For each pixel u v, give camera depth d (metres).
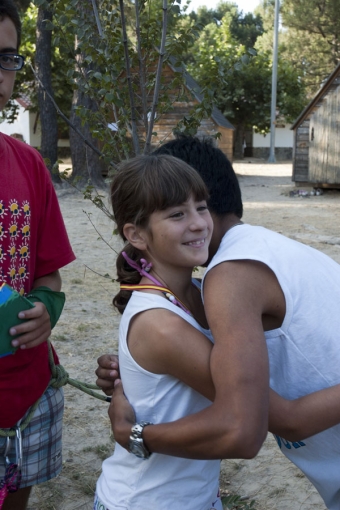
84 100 15.28
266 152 42.62
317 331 1.73
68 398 4.59
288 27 43.28
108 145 3.69
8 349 2.10
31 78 23.80
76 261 9.01
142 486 1.84
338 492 1.95
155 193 1.68
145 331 1.70
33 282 2.44
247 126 39.03
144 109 3.66
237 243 1.75
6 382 2.23
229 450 1.51
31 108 26.03
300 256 1.77
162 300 1.72
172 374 1.69
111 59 3.67
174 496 1.84
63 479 3.55
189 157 1.90
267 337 1.76
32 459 2.40
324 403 1.65
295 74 36.78
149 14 3.85
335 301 1.77
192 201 1.72
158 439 1.67
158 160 1.75
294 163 18.31
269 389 1.64
